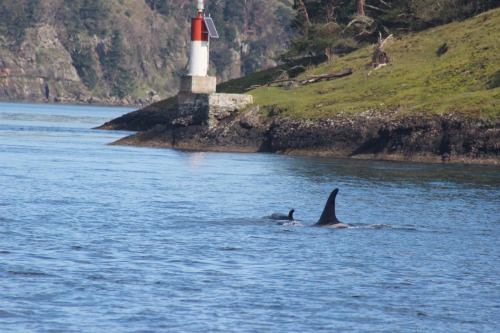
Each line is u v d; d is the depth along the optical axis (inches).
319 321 3174.2
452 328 3149.6
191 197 6387.8
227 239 4579.2
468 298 3531.0
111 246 4311.0
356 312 3297.2
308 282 3693.4
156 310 3230.8
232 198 6402.6
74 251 4153.5
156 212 5536.4
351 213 5767.7
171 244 4409.5
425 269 4015.8
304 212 5772.6
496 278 3885.3
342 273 3880.4
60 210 5452.8
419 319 3238.2
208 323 3107.8
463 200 6633.9
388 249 4451.3
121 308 3240.7
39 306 3218.5
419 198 6678.2
